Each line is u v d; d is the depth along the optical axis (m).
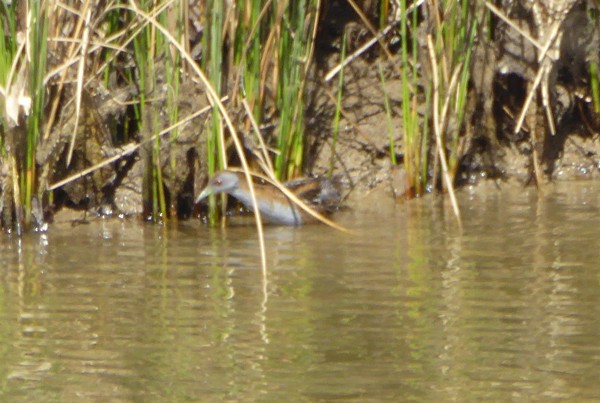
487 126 15.63
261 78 13.97
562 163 16.12
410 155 14.84
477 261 11.69
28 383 8.42
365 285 10.86
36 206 13.59
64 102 13.87
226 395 8.12
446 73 14.39
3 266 11.88
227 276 11.34
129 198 14.37
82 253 12.46
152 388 8.27
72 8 13.46
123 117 14.60
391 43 15.89
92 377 8.52
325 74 15.81
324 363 8.70
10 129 13.05
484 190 15.41
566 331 9.31
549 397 7.95
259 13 13.54
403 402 7.92
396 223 13.72
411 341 9.16
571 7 15.13
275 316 9.91
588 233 12.77
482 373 8.43
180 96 13.76
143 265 11.87
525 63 15.52
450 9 14.16
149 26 13.63
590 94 16.16
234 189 13.71
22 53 13.16
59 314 10.07
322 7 15.71
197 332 9.51
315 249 12.50
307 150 15.36
